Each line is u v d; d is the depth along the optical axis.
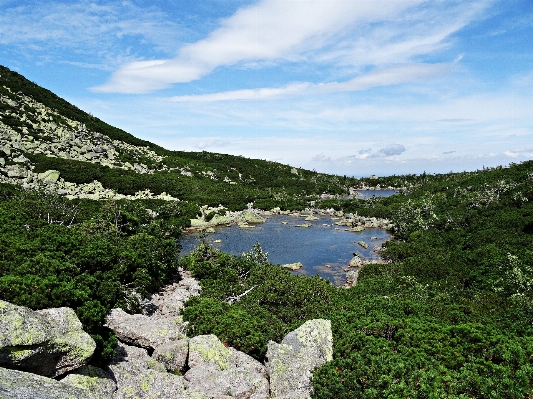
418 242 47.22
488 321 18.69
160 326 15.59
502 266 29.06
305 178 150.62
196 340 14.46
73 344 9.90
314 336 14.81
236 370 13.07
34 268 16.06
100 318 12.24
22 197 44.25
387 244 54.47
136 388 10.98
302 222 79.06
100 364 11.48
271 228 72.19
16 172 63.75
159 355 13.70
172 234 51.47
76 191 68.88
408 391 10.65
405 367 11.98
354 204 94.56
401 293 25.78
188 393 11.42
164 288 26.84
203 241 42.91
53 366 9.57
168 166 111.88
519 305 20.62
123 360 12.59
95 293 16.47
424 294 24.91
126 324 15.38
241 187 113.25
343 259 49.97
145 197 79.31
